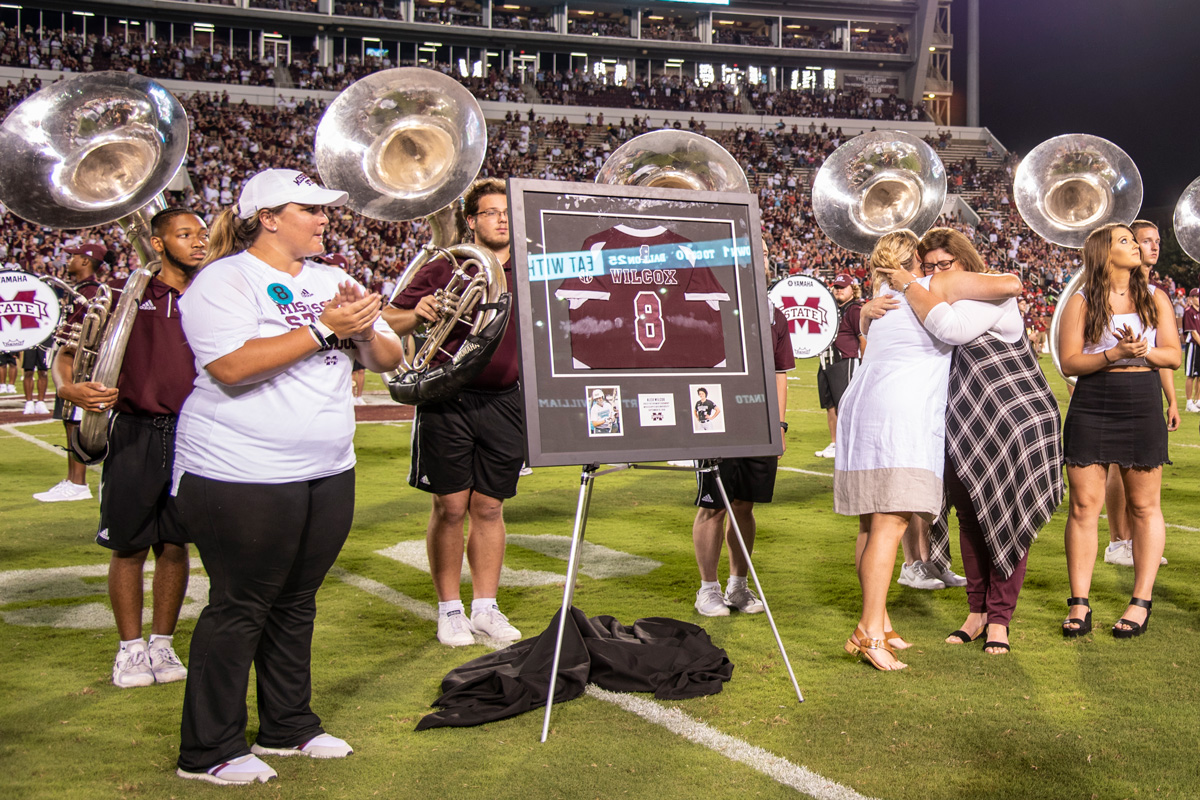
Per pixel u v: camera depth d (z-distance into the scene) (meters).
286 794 2.71
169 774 2.84
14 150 3.61
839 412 3.93
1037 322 25.02
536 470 9.20
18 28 38.66
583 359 3.19
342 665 3.79
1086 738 3.03
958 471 3.83
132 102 3.70
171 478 3.50
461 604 4.14
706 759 2.91
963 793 2.68
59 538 6.17
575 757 2.93
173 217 3.58
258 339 2.68
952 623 4.30
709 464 3.44
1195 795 2.66
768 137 43.94
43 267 23.80
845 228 6.54
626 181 4.77
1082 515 4.12
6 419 12.55
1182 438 10.69
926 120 47.03
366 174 4.47
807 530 6.39
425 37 43.12
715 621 4.37
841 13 47.66
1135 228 4.17
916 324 3.83
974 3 48.75
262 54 41.62
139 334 3.51
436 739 3.08
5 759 2.93
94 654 3.94
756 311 3.49
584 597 4.77
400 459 9.55
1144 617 4.08
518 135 40.50
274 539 2.76
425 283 4.18
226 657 2.80
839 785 2.73
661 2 45.69
